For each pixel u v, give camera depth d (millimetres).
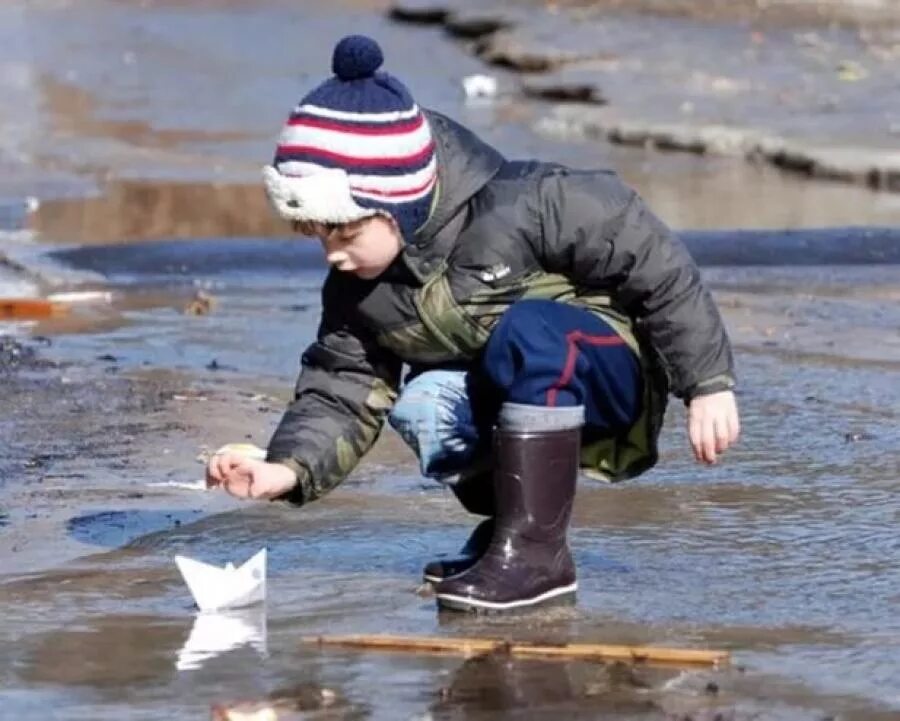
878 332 26609
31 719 12367
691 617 14484
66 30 71188
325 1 78500
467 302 14773
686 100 51375
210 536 17031
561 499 14820
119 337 26344
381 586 15469
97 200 38812
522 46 60938
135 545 16781
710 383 14750
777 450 19922
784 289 30109
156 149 46188
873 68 55469
